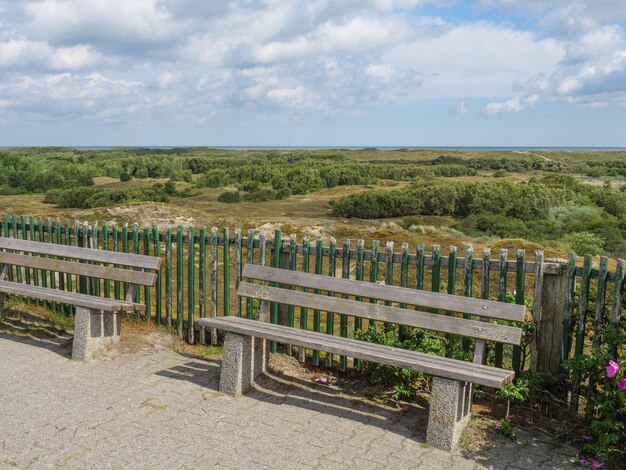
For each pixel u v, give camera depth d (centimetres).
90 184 5622
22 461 399
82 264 665
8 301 780
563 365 461
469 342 529
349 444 434
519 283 495
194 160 8219
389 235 1265
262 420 470
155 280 614
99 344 608
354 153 15662
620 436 416
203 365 590
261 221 1415
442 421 429
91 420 462
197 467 396
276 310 613
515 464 411
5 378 544
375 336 549
